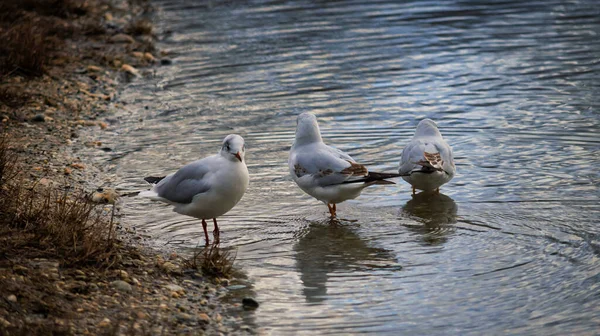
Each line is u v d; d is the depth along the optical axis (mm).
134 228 11008
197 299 8875
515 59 20125
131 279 9047
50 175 12688
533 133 14852
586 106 16297
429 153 11953
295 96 17891
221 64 20719
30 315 7898
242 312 8617
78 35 23047
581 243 10234
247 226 11281
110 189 12328
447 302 8805
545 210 11422
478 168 13273
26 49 19031
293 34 23625
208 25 25203
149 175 13109
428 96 17516
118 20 25625
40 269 8805
